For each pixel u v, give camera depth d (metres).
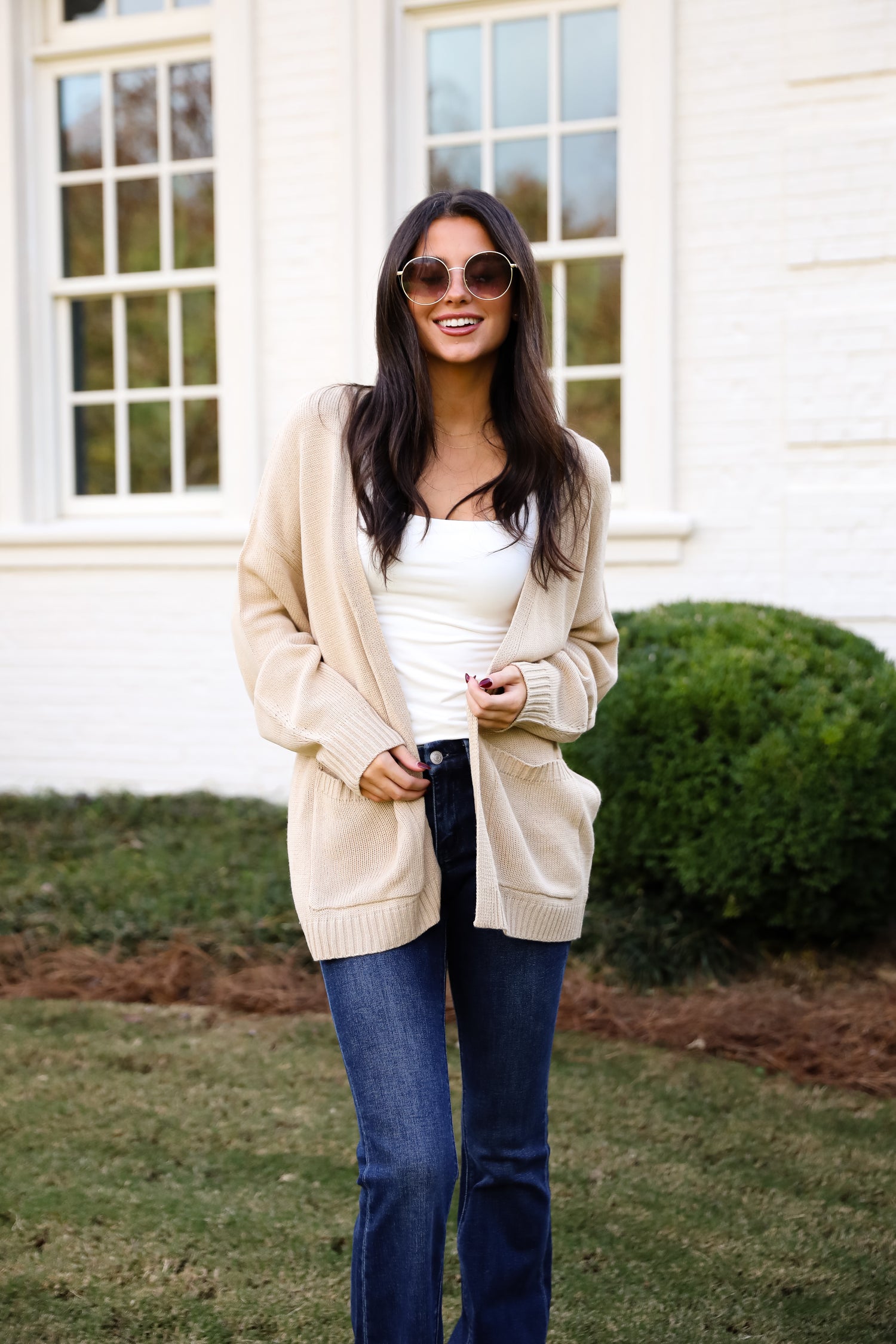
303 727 1.84
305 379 6.06
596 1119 3.14
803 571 5.41
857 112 5.23
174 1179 2.80
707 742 3.96
